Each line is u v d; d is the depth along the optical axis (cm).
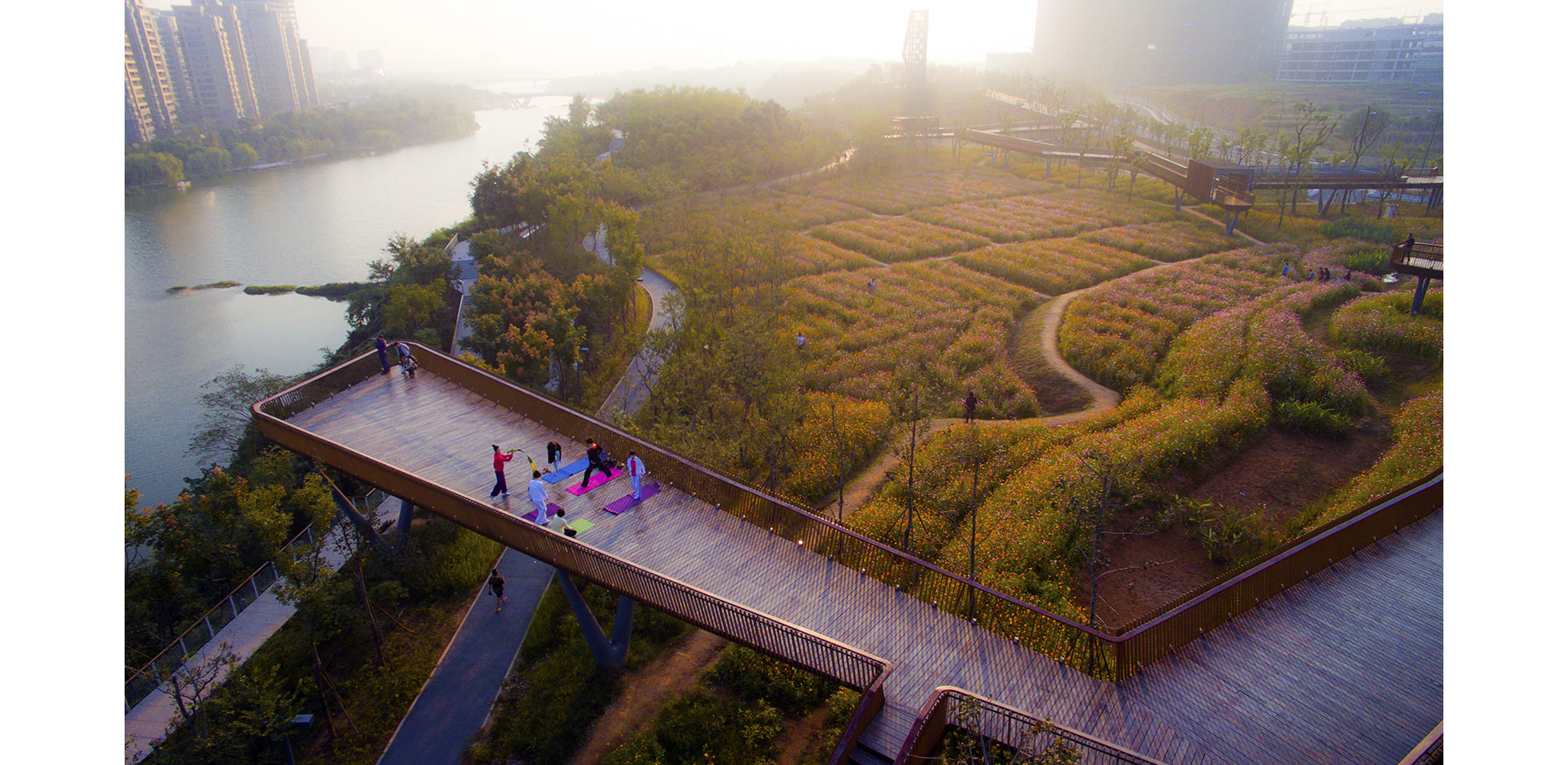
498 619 3064
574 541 2083
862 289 6912
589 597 3019
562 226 7512
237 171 18375
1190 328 5409
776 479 3547
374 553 3278
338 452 2500
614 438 2700
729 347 4431
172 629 3038
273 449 4131
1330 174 9106
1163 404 4266
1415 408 3800
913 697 1783
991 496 3438
